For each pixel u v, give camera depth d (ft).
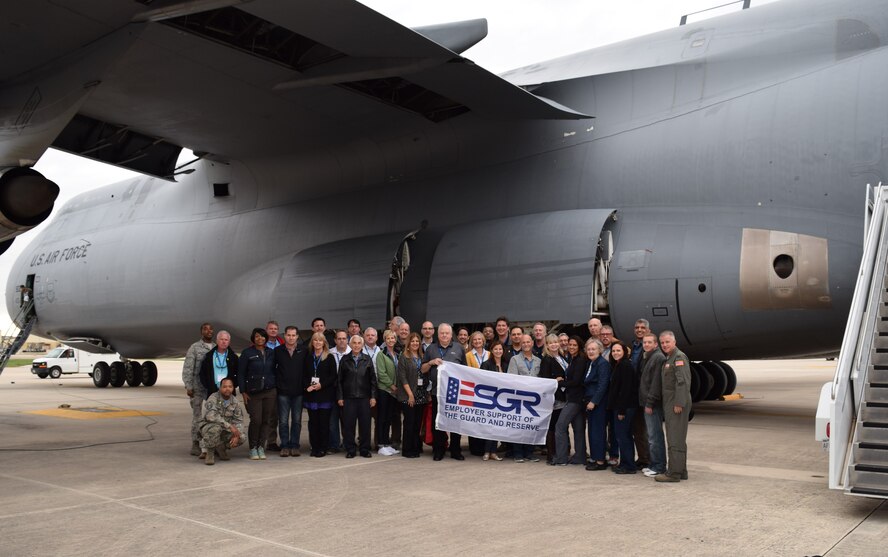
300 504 20.84
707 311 37.60
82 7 30.12
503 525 18.39
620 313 39.96
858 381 21.80
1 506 20.70
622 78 42.45
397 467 27.20
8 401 58.54
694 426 38.99
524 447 29.68
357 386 29.40
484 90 38.40
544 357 28.84
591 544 16.62
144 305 62.85
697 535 17.33
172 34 35.65
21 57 34.22
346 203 51.88
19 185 32.71
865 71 35.50
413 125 47.42
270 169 55.72
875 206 26.30
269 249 54.80
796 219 35.70
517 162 44.91
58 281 69.92
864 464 19.95
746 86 38.93
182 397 62.75
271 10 31.30
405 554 15.96
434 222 47.39
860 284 23.35
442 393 28.48
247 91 42.42
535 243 41.27
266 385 29.17
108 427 39.86
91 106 45.47
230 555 15.92
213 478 24.91
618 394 25.71
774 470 25.98
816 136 35.70
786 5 40.42
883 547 16.17
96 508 20.42
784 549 16.07
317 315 48.78
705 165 38.50
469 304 42.70
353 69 37.60
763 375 102.22
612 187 41.19
